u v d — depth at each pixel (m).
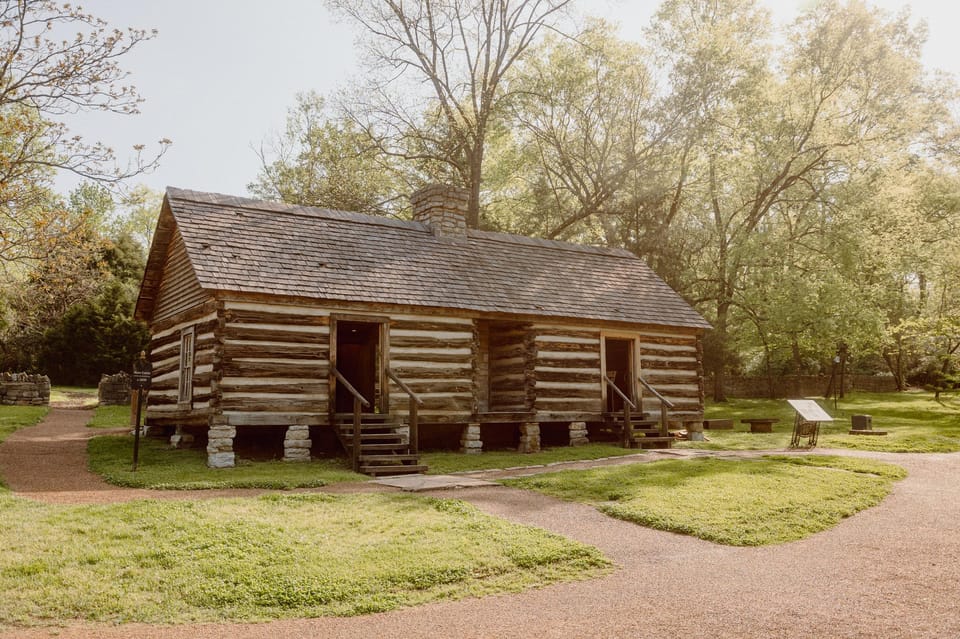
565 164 30.44
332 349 13.90
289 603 5.69
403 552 6.85
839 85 28.55
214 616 5.44
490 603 5.82
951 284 27.31
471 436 15.51
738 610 5.60
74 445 15.00
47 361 33.84
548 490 10.28
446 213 17.94
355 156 30.92
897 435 18.94
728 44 27.64
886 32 30.02
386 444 12.98
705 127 27.50
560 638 5.02
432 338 15.23
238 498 8.93
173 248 16.45
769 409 30.17
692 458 13.90
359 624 5.35
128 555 6.47
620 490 10.02
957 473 12.67
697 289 31.14
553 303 17.14
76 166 12.89
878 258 28.34
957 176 34.19
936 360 40.88
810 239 28.83
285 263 14.14
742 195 30.88
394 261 15.84
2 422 18.67
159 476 10.98
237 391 12.87
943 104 35.19
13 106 16.66
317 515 8.19
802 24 29.34
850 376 43.69
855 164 28.44
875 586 6.25
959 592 6.08
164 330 16.33
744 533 8.01
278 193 33.31
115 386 26.30
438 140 29.84
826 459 13.65
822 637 5.02
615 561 7.00
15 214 13.96
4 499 8.50
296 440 13.34
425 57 29.14
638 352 18.42
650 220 29.25
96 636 5.01
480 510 8.78
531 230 31.62
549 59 30.97
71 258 14.44
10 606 5.39
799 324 27.28
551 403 16.78
